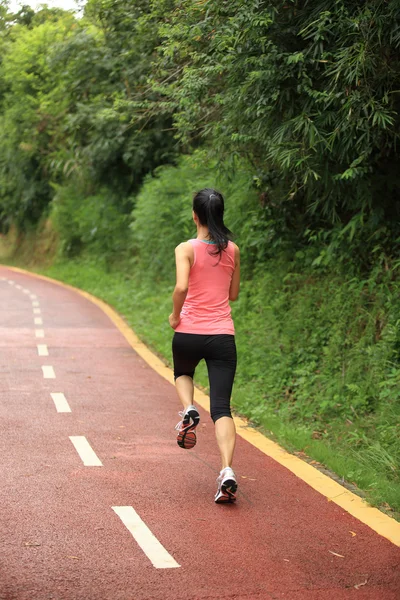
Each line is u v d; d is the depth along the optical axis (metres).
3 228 49.50
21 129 34.25
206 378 11.09
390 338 8.91
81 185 34.47
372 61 7.59
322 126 8.33
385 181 9.52
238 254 6.20
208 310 6.09
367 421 8.22
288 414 9.04
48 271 35.62
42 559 4.70
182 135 12.09
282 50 8.37
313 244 12.61
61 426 8.30
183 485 6.38
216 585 4.42
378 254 10.41
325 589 4.41
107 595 4.23
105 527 5.31
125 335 16.22
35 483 6.27
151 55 13.21
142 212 22.30
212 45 8.59
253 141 10.55
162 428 8.41
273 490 6.34
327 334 10.41
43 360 12.73
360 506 5.96
